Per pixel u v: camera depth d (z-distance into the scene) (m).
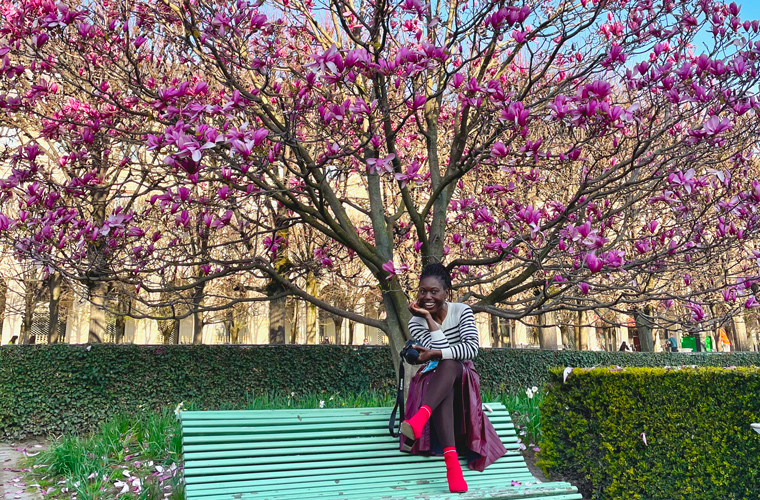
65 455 5.57
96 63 6.20
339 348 9.12
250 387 8.48
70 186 5.58
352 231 6.23
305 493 2.88
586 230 4.25
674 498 4.36
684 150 5.11
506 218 5.55
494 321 24.28
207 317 18.80
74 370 7.64
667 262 5.59
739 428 4.18
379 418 3.61
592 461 4.86
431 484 3.18
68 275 5.39
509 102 4.35
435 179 6.55
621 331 30.00
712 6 4.95
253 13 4.75
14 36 4.55
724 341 19.12
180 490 4.32
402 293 6.14
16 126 7.80
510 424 3.83
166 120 4.52
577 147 4.30
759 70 4.19
